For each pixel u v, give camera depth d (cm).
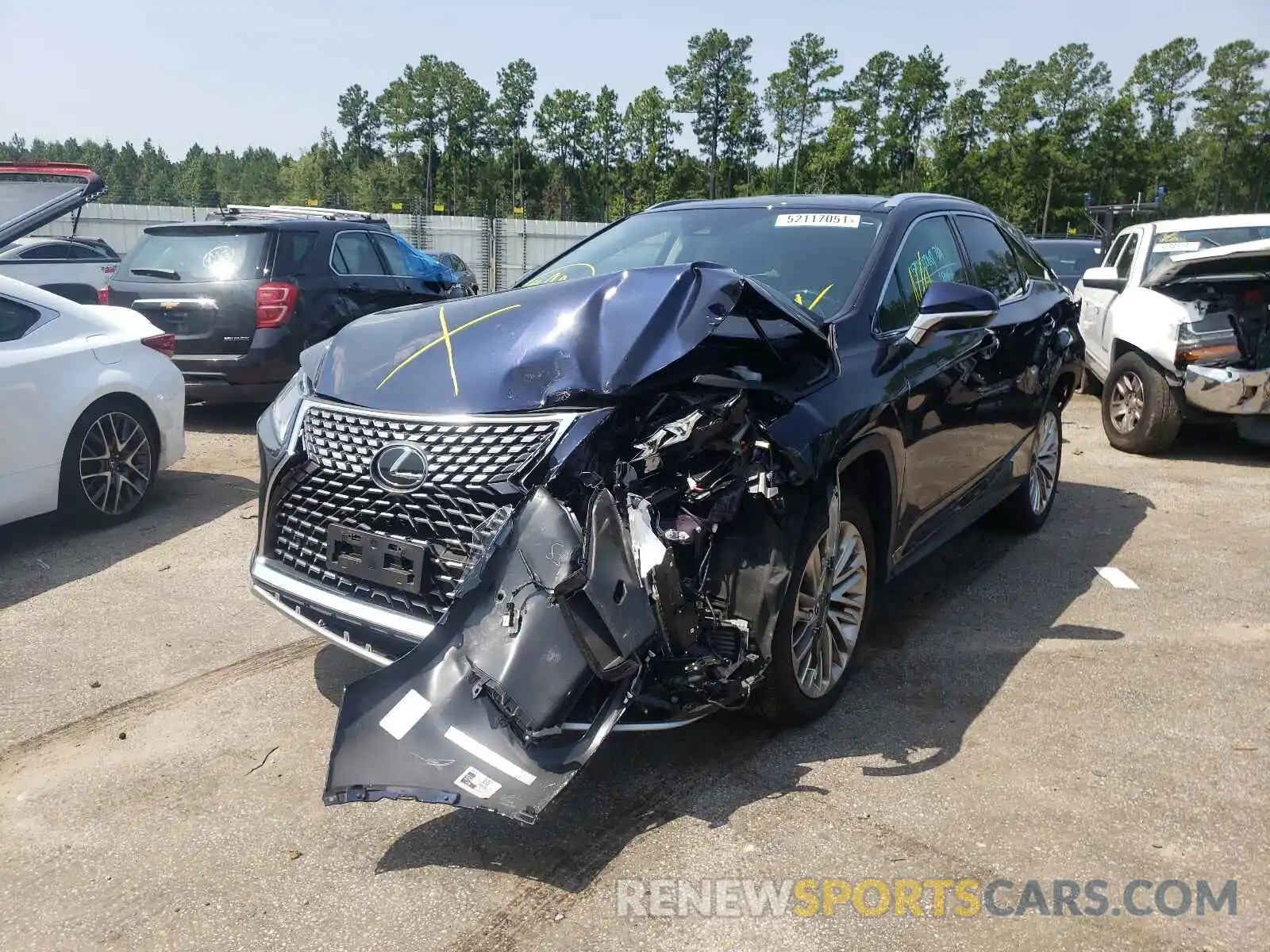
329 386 347
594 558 279
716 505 307
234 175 13275
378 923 263
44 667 412
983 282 514
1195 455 834
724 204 493
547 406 302
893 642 447
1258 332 776
